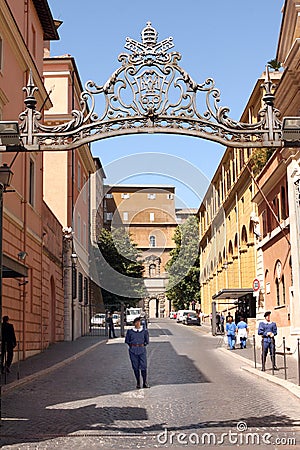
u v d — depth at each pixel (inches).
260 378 694.5
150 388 610.2
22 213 997.8
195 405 496.7
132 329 621.9
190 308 2089.1
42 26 1214.9
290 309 1005.8
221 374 745.6
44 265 1195.9
